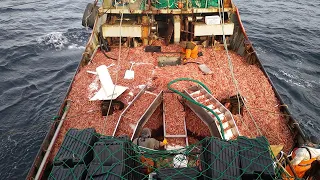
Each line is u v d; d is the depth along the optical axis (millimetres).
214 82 10109
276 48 18203
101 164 5223
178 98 9352
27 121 12586
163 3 11898
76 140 5781
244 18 23250
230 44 12656
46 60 17234
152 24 12383
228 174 5148
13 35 20156
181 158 6645
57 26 21969
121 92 9203
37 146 11344
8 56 17344
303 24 21984
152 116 9477
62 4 27469
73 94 9664
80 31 20984
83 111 9016
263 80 10180
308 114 12742
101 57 11719
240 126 8453
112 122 8523
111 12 11633
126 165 5348
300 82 14930
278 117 8797
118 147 5512
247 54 11281
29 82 15141
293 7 26109
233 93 9641
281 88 14461
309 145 6875
